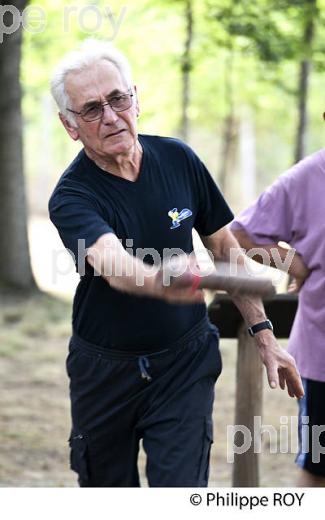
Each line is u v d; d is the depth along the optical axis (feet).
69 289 75.51
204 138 186.09
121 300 18.95
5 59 68.39
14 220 70.03
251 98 104.94
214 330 20.27
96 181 18.57
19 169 70.49
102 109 18.07
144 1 81.92
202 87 101.30
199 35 81.20
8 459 34.06
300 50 64.03
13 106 69.26
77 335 19.89
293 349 22.56
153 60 93.61
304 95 68.74
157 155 19.15
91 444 20.51
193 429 19.22
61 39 89.66
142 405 19.61
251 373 24.31
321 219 21.74
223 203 20.21
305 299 22.09
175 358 19.42
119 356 19.33
